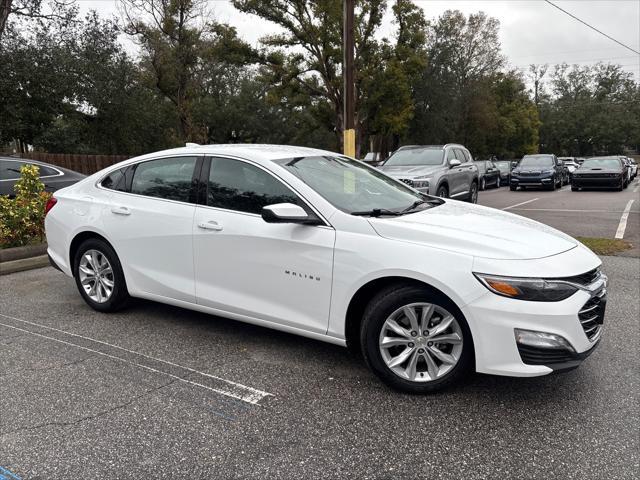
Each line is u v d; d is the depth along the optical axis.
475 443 2.85
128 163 4.79
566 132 78.81
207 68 31.11
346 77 10.58
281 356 4.00
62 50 20.14
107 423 3.04
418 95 38.28
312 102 33.50
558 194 20.39
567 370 3.06
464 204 4.43
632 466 2.63
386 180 4.61
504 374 3.08
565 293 3.05
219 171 4.16
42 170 9.30
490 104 46.44
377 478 2.56
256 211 3.90
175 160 4.44
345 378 3.64
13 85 18.98
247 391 3.44
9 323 4.73
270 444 2.84
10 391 3.41
